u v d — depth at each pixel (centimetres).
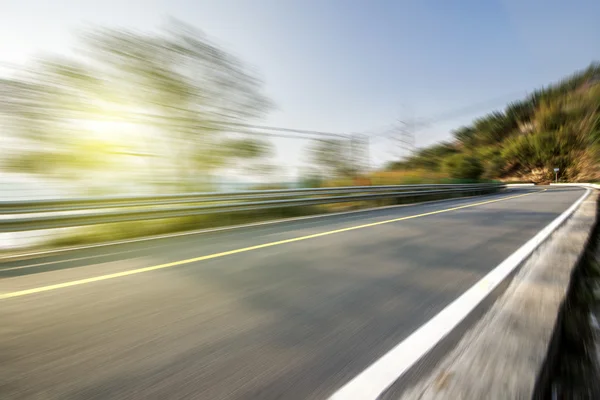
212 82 1035
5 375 158
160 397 142
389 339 191
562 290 246
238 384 150
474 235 540
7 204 421
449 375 144
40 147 730
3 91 700
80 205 500
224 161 1056
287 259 400
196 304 254
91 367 166
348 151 1720
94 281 316
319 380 152
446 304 243
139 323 219
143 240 532
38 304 256
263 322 219
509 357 154
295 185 1145
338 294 272
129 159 849
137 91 886
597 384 151
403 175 2022
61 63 764
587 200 1230
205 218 758
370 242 499
